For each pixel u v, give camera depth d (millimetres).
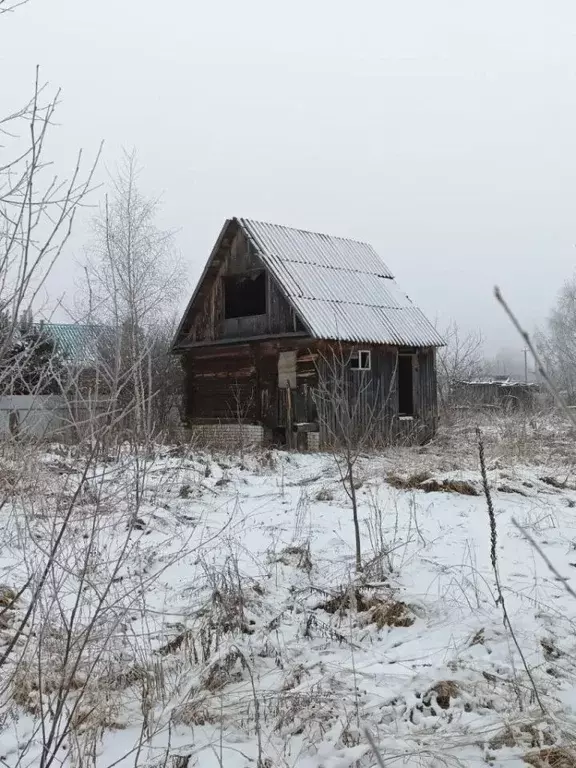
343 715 3840
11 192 2980
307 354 17625
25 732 3727
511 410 19172
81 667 4004
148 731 3670
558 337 34156
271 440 18312
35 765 3439
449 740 3541
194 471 10664
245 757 3543
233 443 17312
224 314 19875
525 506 8680
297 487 10461
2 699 3918
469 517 8141
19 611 4781
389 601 5375
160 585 5629
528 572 6074
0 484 3879
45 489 4160
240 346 19328
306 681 4219
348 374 17719
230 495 9633
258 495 9680
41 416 3893
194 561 6340
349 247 21484
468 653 4508
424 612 5309
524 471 10695
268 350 18609
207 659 4398
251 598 5312
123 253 18172
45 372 3334
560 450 12766
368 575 5883
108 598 4621
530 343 1591
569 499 9180
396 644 4824
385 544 6723
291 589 5664
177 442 16297
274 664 4562
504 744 3570
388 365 18766
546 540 7113
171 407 22078
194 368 20688
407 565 6293
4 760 3471
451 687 4086
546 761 3395
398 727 3771
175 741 3736
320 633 5031
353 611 5332
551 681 4148
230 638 4766
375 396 18172
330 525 7871
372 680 4227
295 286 17953
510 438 13375
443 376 27703
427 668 4320
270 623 4961
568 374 30812
